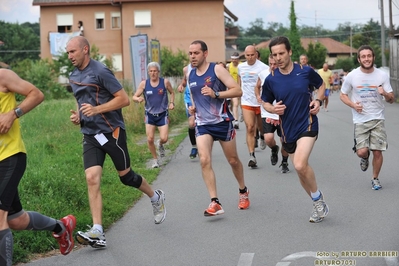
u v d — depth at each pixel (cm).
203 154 664
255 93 920
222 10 4809
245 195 717
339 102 2928
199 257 543
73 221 546
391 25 3250
